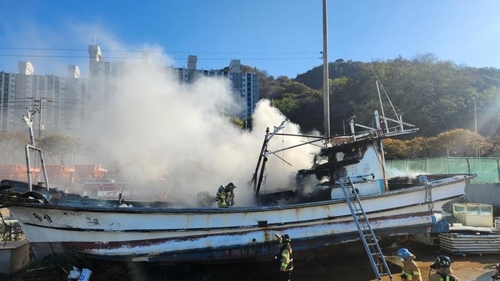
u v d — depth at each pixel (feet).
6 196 21.67
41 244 23.79
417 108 156.46
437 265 17.10
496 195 49.75
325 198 29.76
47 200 23.16
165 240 24.49
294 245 26.37
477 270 26.50
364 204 28.04
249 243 25.50
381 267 24.50
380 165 30.19
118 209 23.25
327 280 25.08
